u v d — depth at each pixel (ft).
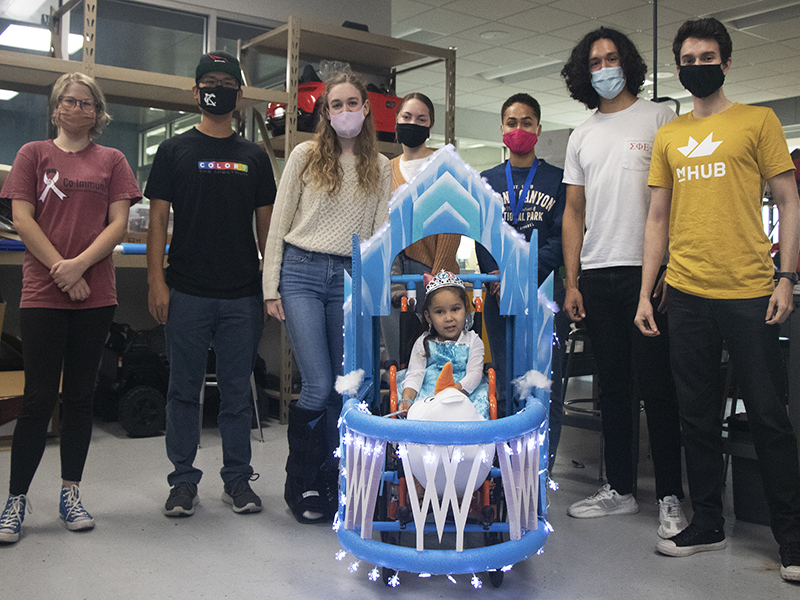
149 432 11.76
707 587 6.09
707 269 6.66
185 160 7.88
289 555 6.77
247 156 8.14
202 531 7.39
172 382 8.02
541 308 6.19
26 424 7.06
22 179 7.10
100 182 7.40
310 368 7.48
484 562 5.16
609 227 7.79
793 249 6.39
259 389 12.89
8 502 7.07
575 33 25.02
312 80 13.79
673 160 6.89
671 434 7.65
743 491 7.87
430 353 6.66
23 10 14.84
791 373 7.50
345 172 7.66
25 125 14.44
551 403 8.30
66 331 7.23
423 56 15.42
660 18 23.39
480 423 5.10
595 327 8.05
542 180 8.53
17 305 13.78
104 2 14.92
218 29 15.97
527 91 33.30
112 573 6.26
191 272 7.89
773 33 24.84
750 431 7.25
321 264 7.60
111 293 7.48
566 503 8.57
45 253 6.95
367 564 6.57
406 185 6.12
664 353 7.60
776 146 6.41
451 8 22.44
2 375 11.43
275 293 7.61
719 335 6.81
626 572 6.42
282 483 9.20
